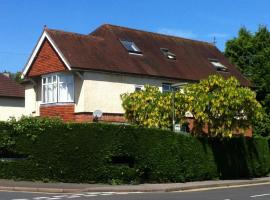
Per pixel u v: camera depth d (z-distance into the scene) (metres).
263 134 42.78
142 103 29.34
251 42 49.03
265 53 46.00
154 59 36.47
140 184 25.11
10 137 25.88
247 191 22.88
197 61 40.09
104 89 32.28
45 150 25.22
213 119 28.62
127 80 33.44
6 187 22.77
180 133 27.64
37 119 25.77
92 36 34.84
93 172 24.69
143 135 25.86
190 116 31.20
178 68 37.25
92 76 31.83
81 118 31.20
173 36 41.53
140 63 34.97
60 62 31.92
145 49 37.00
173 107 28.72
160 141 26.47
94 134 24.84
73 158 24.88
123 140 25.11
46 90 33.47
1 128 26.05
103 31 36.66
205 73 38.94
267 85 44.31
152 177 26.09
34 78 35.06
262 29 49.50
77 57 31.75
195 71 38.34
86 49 33.09
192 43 42.56
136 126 25.69
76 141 24.91
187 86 29.17
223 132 28.66
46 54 33.16
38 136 25.39
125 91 33.25
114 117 32.44
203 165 28.77
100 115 30.25
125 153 25.11
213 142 29.72
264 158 33.78
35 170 25.27
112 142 24.86
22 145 25.62
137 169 25.52
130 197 19.14
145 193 21.70
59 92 32.53
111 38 35.81
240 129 29.11
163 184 25.36
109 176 24.75
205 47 43.28
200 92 28.59
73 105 31.77
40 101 34.88
